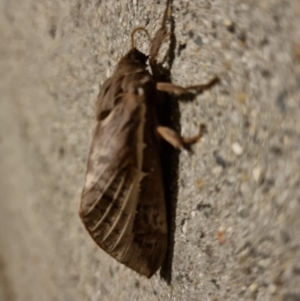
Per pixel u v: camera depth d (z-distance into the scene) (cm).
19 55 23
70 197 20
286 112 12
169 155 14
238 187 13
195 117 13
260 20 12
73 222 20
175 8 14
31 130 23
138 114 13
